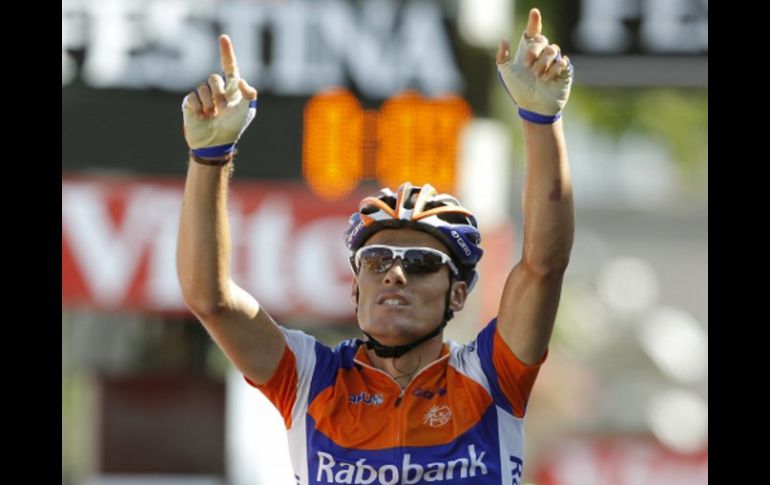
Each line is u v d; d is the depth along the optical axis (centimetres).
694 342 5978
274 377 1702
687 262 7131
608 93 5791
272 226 3625
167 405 4156
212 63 3594
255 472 4138
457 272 1719
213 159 1678
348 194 3600
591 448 4956
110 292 3725
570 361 5500
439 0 3566
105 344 4153
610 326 5938
